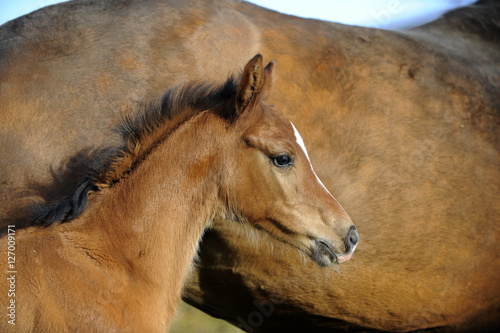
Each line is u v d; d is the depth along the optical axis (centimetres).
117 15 525
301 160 482
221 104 480
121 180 456
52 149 470
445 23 688
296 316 593
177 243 466
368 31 605
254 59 454
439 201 572
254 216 485
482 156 593
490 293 608
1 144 467
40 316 400
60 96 482
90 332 409
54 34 508
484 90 615
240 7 578
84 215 443
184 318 865
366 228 554
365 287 570
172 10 538
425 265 577
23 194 460
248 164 475
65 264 418
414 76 591
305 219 482
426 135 575
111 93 492
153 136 467
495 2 712
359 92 562
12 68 489
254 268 546
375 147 555
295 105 538
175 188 464
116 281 432
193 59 522
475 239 588
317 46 569
